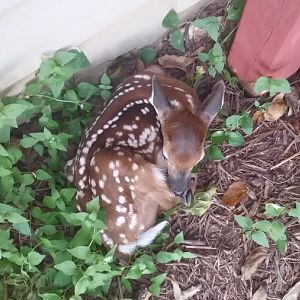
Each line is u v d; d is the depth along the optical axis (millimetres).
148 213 685
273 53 688
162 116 636
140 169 652
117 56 785
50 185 718
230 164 757
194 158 630
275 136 765
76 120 750
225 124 741
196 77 776
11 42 654
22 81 732
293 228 738
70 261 652
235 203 745
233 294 725
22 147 750
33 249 688
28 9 624
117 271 664
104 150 664
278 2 625
